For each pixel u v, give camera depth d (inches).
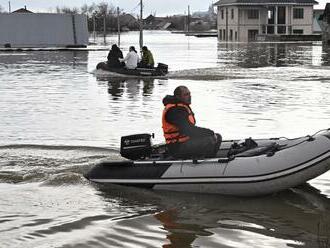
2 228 254.7
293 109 595.8
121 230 252.7
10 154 396.2
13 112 601.6
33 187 318.0
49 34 2198.6
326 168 289.9
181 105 320.2
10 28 2149.4
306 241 236.7
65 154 395.9
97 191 310.8
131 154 331.3
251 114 565.9
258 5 3073.3
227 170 295.9
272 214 272.4
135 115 573.9
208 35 4259.4
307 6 3097.9
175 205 287.3
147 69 1002.7
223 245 233.6
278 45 2447.1
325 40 2544.3
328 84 850.1
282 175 287.4
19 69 1199.6
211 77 986.1
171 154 323.6
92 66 1279.5
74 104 660.1
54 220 265.6
